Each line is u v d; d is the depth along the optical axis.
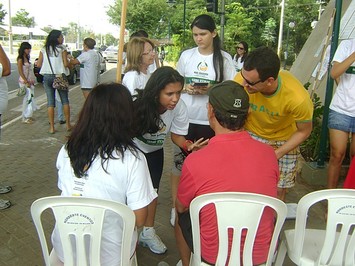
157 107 2.52
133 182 1.84
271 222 1.90
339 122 3.39
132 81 3.19
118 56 3.45
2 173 4.69
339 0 4.07
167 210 3.78
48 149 5.77
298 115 2.63
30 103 7.38
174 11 32.66
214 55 3.29
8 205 3.75
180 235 2.29
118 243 1.89
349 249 1.96
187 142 2.93
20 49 7.19
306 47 8.28
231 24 31.00
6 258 2.92
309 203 1.93
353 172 2.29
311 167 4.43
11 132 6.76
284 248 2.23
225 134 1.88
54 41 6.38
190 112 3.37
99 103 1.83
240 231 1.81
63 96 6.75
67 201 1.72
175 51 27.36
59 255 1.94
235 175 1.82
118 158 1.82
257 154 1.85
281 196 3.38
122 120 1.86
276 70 2.30
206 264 1.92
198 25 3.21
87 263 1.86
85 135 1.83
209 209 1.83
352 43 3.22
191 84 3.27
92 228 1.75
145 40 3.24
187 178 1.90
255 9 38.78
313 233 2.35
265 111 2.82
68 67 6.73
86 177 1.84
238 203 1.77
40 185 4.34
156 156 2.88
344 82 3.34
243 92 1.88
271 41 38.09
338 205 1.89
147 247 3.10
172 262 2.93
